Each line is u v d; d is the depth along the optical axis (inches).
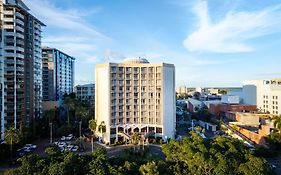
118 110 4525.1
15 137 3307.1
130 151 3639.3
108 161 2228.1
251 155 2220.7
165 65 4603.8
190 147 2287.2
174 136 4766.2
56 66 7810.0
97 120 4702.3
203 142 2529.5
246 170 2034.9
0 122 3900.1
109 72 4451.3
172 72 4773.6
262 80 7701.8
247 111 7209.6
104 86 4539.9
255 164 2070.6
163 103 4552.2
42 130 4662.9
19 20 4419.3
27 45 4719.5
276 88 7342.5
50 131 4552.2
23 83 4490.7
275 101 7007.9
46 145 4062.5
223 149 2384.4
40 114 5231.3
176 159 2415.1
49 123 4675.2
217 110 7268.7
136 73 4616.1
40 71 5310.0
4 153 3346.5
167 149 2502.5
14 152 3489.2
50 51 7440.9
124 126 4544.8
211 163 2112.5
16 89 4318.4
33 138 4367.6
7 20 4291.3
